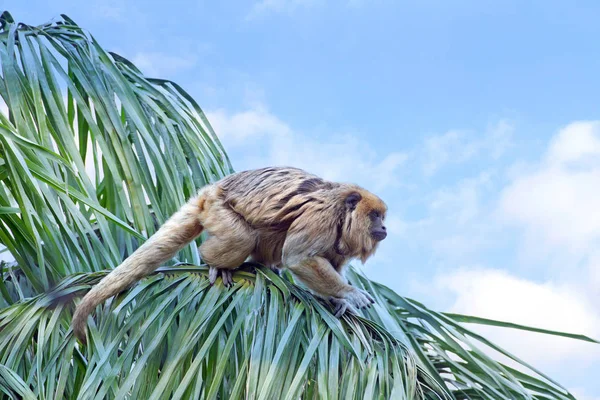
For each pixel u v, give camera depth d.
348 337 5.40
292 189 6.11
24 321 5.43
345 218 6.20
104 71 6.89
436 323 6.20
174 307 5.61
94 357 5.12
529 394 5.61
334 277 5.89
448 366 6.02
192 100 7.53
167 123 6.90
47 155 5.59
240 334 5.47
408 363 5.30
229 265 5.77
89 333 5.39
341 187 6.36
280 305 5.33
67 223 6.38
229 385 5.23
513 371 5.96
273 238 6.12
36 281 6.00
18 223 5.97
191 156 6.93
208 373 5.20
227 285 5.65
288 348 5.07
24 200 5.58
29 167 5.62
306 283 5.95
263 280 5.56
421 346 6.23
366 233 6.23
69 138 6.34
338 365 5.23
